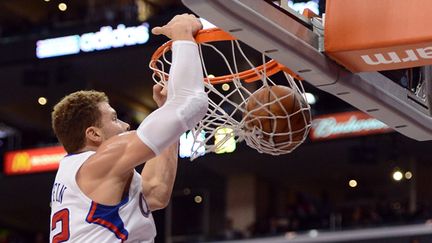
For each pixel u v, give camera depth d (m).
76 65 15.71
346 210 16.23
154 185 2.96
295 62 3.04
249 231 16.06
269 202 18.09
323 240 14.65
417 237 13.80
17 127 18.39
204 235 17.11
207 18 2.78
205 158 16.59
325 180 18.84
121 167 2.69
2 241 19.61
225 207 17.94
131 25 14.89
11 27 16.84
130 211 2.73
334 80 3.17
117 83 16.41
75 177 2.73
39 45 15.61
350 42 3.07
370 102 3.36
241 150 16.34
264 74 3.16
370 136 14.61
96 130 2.85
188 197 18.02
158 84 3.18
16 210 20.81
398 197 18.61
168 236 17.61
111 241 2.68
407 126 3.62
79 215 2.70
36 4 17.33
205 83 3.23
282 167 17.28
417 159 17.30
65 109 2.87
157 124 2.68
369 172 17.97
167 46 3.16
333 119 14.99
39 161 16.88
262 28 2.86
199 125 3.19
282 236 15.12
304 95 3.21
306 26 3.07
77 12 16.78
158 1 16.22
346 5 3.12
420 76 3.65
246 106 3.15
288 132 3.13
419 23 3.00
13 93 16.91
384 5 3.06
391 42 3.02
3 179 17.38
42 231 21.22
